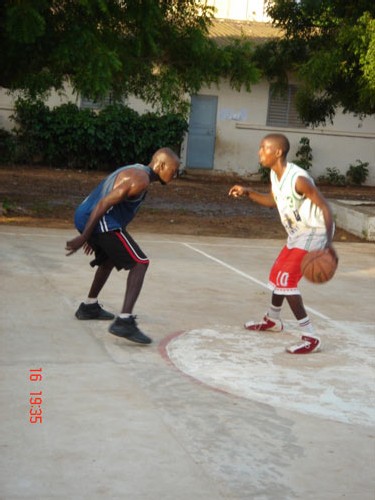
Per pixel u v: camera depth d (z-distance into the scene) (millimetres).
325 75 14711
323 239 5844
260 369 5500
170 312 7023
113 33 13508
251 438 4195
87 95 13375
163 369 5336
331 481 3734
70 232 12000
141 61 14430
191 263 9805
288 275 5941
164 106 15414
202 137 26453
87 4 12125
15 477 3531
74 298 7211
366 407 4844
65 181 21188
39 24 11828
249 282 8805
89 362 5355
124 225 5977
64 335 5973
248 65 15523
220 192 21281
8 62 13406
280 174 5781
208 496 3471
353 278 9648
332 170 27047
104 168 25609
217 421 4410
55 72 13906
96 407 4484
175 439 4098
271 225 15258
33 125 24406
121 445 3973
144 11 13234
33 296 7168
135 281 5852
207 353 5801
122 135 24891
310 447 4141
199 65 15008
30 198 16750
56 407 4438
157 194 19625
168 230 13609
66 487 3469
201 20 14703
